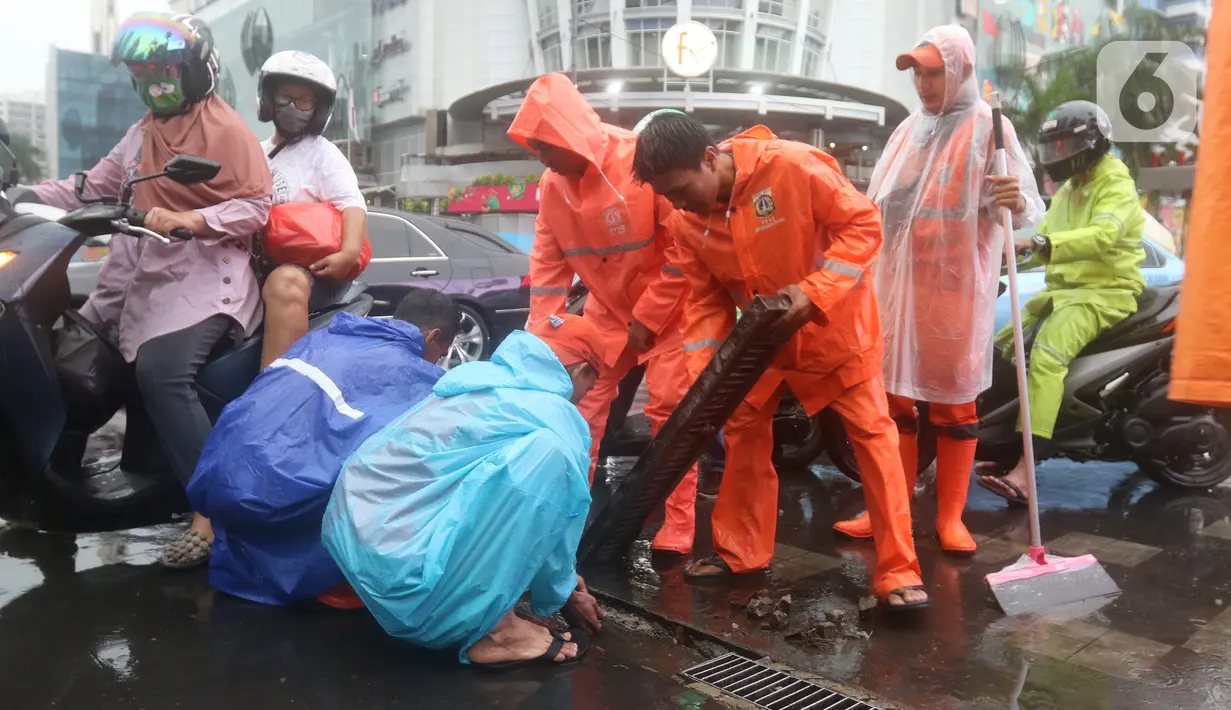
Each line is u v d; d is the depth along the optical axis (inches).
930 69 134.3
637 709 95.0
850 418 123.0
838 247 111.8
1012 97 914.7
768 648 110.0
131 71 129.9
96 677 101.0
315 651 108.3
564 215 143.2
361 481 104.2
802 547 149.9
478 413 101.8
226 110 135.9
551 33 1589.6
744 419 131.3
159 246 133.9
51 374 126.6
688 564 140.9
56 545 146.6
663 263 143.3
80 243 129.1
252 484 115.0
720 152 115.4
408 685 100.0
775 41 1524.4
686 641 113.8
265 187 135.9
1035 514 128.8
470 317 308.5
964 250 137.6
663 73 1425.9
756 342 112.1
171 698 96.3
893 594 118.0
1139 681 101.0
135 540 149.6
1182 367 59.4
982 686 99.9
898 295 141.6
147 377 132.7
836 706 95.6
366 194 1615.4
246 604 122.6
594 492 184.7
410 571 96.9
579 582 116.5
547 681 101.6
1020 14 1492.4
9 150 133.3
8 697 96.2
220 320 136.5
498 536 96.8
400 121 1721.2
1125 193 166.4
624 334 151.7
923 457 186.1
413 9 1662.2
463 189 1445.6
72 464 142.6
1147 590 129.6
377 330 126.6
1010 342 182.9
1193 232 59.3
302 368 121.2
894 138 145.8
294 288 139.9
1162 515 168.4
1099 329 173.0
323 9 1847.9
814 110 1428.4
